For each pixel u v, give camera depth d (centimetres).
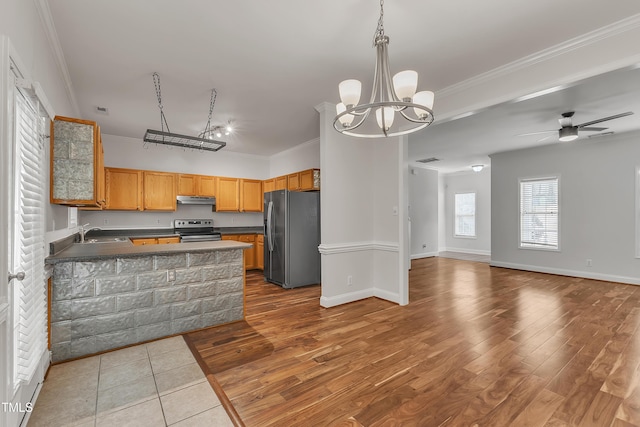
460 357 247
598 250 539
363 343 274
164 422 168
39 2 194
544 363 236
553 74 259
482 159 730
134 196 532
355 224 409
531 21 224
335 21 225
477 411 179
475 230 914
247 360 242
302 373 223
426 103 198
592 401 188
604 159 532
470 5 207
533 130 488
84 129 248
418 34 240
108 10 210
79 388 200
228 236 602
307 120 451
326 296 381
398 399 191
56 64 264
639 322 324
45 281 215
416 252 818
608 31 228
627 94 345
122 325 262
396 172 397
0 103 130
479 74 306
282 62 284
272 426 168
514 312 360
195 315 300
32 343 173
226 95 360
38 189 194
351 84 191
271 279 519
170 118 439
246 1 202
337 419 173
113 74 305
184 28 232
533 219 626
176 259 290
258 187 679
